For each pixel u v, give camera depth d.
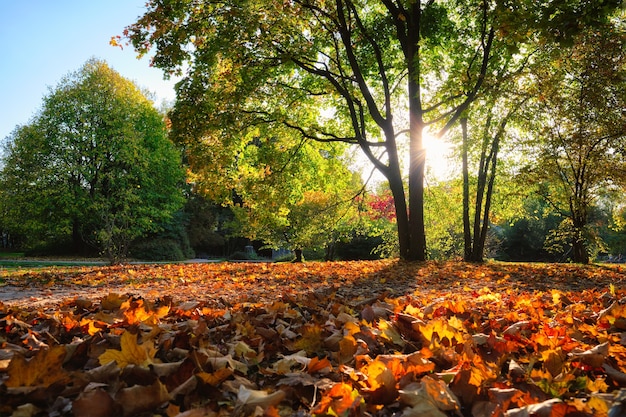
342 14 13.57
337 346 2.56
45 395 1.66
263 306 3.86
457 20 15.93
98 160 30.28
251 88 13.30
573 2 7.84
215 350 2.29
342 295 5.68
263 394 1.61
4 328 2.80
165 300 4.01
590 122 15.40
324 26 14.56
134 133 29.98
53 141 29.89
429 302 4.41
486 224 17.39
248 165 16.27
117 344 2.29
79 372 1.82
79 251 34.34
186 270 11.18
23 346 2.38
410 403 1.54
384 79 14.38
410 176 14.19
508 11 8.59
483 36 13.42
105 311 3.53
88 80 30.75
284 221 16.95
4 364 1.91
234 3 12.58
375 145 14.53
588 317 3.26
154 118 33.06
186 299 5.16
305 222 18.30
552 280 8.61
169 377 1.80
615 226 25.94
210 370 1.96
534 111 15.73
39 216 30.83
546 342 2.34
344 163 18.08
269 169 15.48
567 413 1.35
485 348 2.41
